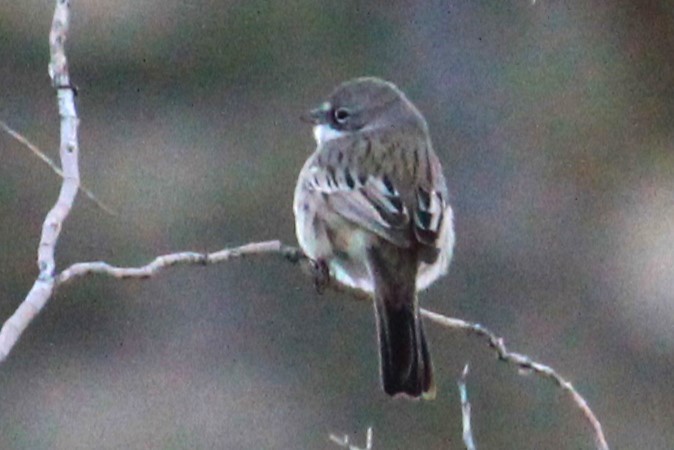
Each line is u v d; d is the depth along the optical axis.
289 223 14.45
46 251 7.30
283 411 14.12
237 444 14.23
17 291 14.13
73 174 7.48
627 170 14.50
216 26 14.62
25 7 14.39
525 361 8.48
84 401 14.27
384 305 8.49
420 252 8.70
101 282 14.30
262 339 14.29
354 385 14.15
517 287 14.29
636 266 14.37
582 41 14.50
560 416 13.81
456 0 14.43
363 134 9.67
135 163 14.50
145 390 14.29
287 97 14.59
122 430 14.23
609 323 14.34
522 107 14.48
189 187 14.48
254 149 14.56
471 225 14.39
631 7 14.43
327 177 9.09
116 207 14.40
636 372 14.26
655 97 14.50
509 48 14.48
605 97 14.50
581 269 14.34
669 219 14.39
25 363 14.28
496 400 13.81
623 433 14.12
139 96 14.60
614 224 14.43
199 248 14.38
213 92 14.62
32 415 14.24
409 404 13.88
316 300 14.26
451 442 13.77
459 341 13.88
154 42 14.60
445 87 14.50
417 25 14.51
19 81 14.38
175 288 14.34
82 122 14.45
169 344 14.34
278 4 14.56
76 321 14.32
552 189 14.45
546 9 14.48
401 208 8.86
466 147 14.45
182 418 14.23
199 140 14.56
